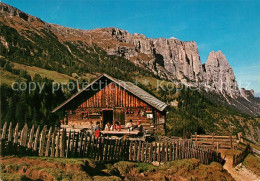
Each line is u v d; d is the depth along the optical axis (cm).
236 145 2311
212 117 14238
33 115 4969
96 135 1816
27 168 855
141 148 1462
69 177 845
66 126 2536
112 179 922
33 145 1098
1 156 972
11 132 1036
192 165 1355
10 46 17650
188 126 6462
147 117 2388
